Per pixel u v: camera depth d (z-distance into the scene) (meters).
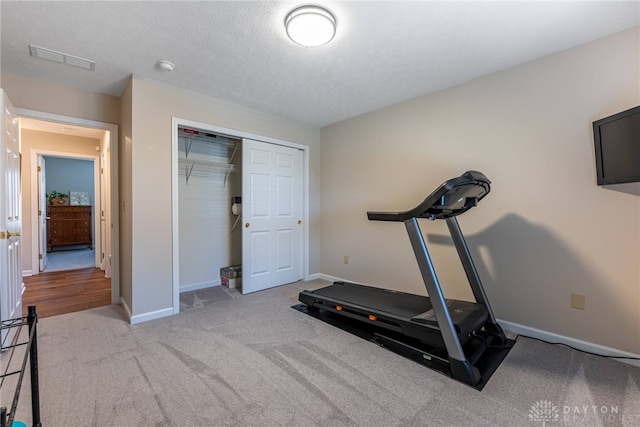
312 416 1.44
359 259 3.64
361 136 3.59
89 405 1.50
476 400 1.55
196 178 3.67
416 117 3.02
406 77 2.56
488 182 2.00
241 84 2.71
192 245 3.63
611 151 1.81
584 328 2.07
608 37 1.94
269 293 3.46
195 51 2.13
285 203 3.84
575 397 1.57
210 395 1.59
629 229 1.90
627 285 1.92
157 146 2.66
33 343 1.22
